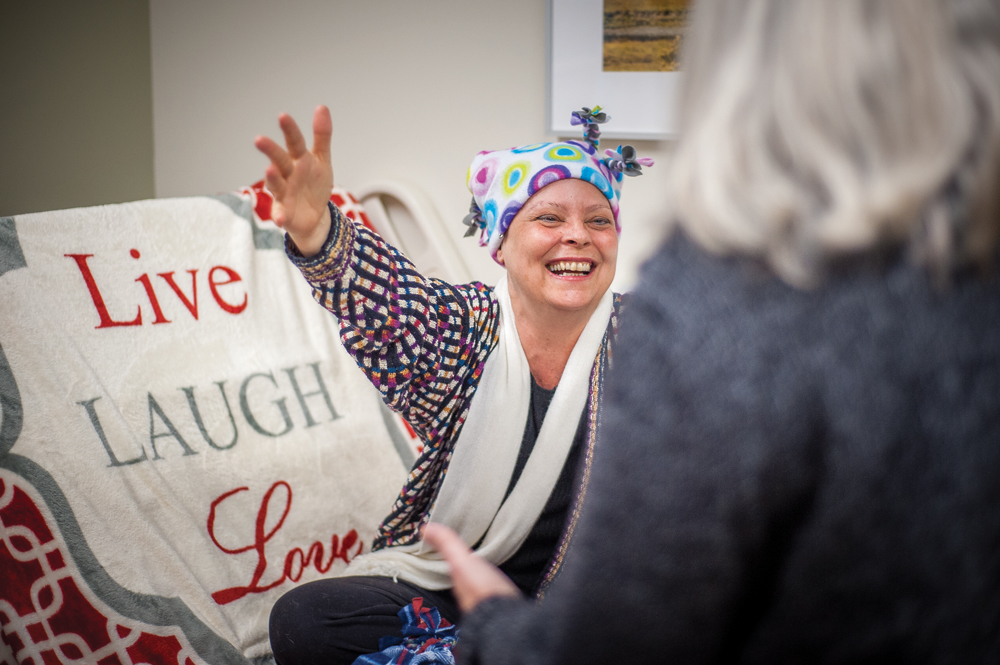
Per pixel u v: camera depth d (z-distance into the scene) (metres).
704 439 0.48
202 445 1.77
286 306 2.06
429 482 1.38
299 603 1.35
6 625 1.43
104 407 1.65
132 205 1.92
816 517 0.48
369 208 2.48
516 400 1.30
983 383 0.46
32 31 2.46
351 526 1.91
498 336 1.32
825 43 0.47
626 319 0.55
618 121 2.13
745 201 0.48
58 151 2.56
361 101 2.52
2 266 1.68
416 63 2.42
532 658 0.53
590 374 1.30
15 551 1.46
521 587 1.38
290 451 1.87
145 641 1.50
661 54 2.06
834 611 0.49
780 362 0.47
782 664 0.52
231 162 2.73
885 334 0.47
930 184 0.45
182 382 1.81
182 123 2.79
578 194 1.31
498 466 1.30
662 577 0.49
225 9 2.64
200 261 1.97
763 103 0.49
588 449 1.26
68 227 1.81
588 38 2.11
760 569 0.50
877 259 0.47
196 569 1.66
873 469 0.46
